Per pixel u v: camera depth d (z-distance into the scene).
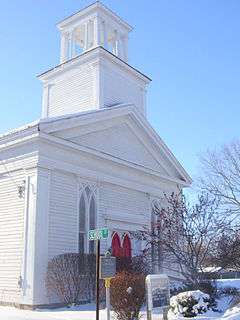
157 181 25.70
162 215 20.05
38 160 17.56
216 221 21.72
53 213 17.84
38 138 17.62
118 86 25.98
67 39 28.17
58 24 28.36
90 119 20.58
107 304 10.28
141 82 28.44
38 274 16.59
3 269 17.64
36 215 17.02
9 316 14.07
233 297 16.61
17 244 17.42
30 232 16.97
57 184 18.34
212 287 16.92
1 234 18.17
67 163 18.97
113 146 22.41
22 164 18.09
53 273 16.73
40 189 17.39
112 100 25.16
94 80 24.55
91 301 17.69
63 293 16.75
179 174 27.91
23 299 16.44
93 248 19.66
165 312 11.18
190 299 12.86
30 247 16.81
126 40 29.19
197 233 17.08
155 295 10.86
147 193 24.45
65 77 26.08
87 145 20.53
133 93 27.45
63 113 25.64
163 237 20.83
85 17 27.41
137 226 23.06
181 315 12.62
